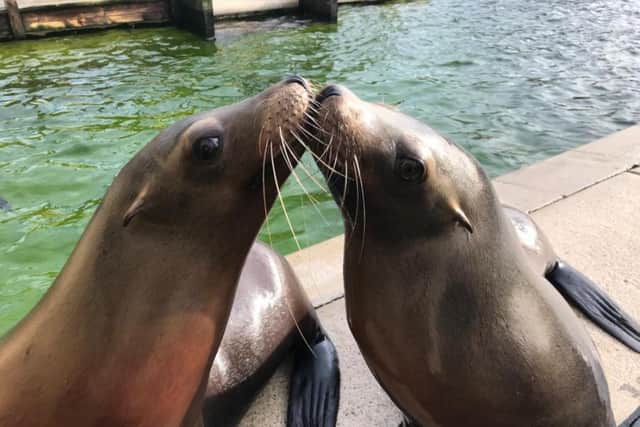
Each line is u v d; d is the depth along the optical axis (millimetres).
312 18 4965
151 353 539
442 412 646
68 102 3053
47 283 1609
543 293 652
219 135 541
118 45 4137
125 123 2764
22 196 2092
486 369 609
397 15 5078
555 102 2943
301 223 1754
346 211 619
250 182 557
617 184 1390
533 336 619
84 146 2518
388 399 794
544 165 1525
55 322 540
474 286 603
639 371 837
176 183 539
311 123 584
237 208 556
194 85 3295
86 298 537
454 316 603
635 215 1251
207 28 4246
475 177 614
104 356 532
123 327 533
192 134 536
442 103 2955
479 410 631
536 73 3430
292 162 580
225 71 3543
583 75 3373
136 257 538
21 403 540
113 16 4508
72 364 532
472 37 4293
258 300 798
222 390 730
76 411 540
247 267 819
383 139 579
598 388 674
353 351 883
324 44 4145
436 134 613
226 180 544
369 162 577
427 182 578
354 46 4078
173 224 541
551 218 1255
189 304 547
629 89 3107
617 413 767
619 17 4812
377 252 610
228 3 4848
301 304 852
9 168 2314
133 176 551
